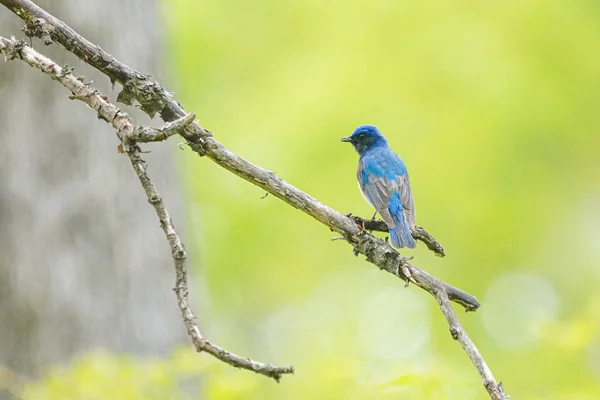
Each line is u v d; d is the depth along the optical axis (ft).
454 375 25.91
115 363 24.93
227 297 59.98
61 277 30.45
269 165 49.60
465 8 51.03
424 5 51.26
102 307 30.94
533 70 49.52
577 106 50.01
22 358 29.84
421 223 51.03
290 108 50.26
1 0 16.96
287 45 52.65
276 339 62.95
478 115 48.88
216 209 53.93
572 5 51.31
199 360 25.16
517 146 49.44
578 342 29.68
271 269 56.08
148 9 35.32
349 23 51.78
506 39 50.24
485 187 49.80
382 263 17.51
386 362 28.25
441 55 49.80
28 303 30.09
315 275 57.21
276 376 15.08
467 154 49.14
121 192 31.86
